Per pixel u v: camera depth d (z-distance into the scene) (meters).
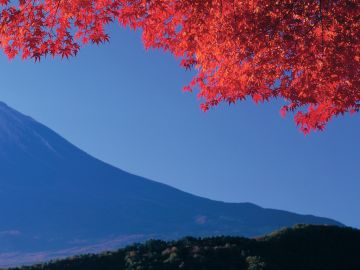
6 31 13.26
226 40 14.66
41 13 13.27
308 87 15.57
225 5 14.06
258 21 14.06
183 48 15.38
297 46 14.45
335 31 13.89
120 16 14.12
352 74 14.98
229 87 16.30
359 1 13.28
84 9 13.61
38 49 13.45
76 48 13.61
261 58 14.97
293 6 13.66
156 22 14.70
